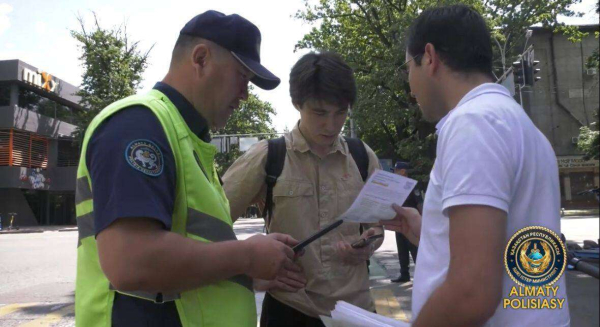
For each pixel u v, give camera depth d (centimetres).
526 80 1257
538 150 144
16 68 3428
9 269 1092
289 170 238
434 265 148
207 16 168
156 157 142
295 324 233
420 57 161
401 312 568
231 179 240
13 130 3447
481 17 159
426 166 1991
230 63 168
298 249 191
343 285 235
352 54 2383
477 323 125
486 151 131
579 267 663
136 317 147
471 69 153
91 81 3559
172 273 138
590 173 3662
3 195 3522
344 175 245
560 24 2394
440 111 162
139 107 149
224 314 159
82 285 155
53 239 2202
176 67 170
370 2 2298
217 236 159
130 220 134
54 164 3834
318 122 232
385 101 2064
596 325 467
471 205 127
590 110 3612
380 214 212
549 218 141
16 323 583
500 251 127
